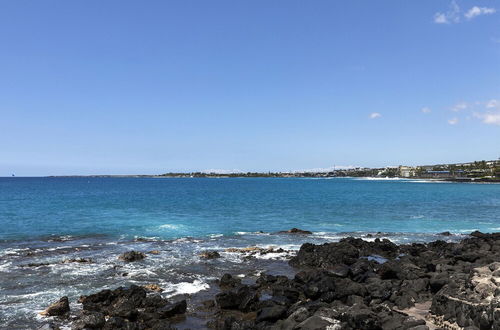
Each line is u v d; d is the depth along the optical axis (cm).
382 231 4225
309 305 1564
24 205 6850
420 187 17762
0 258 2558
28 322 1495
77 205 6919
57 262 2431
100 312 1561
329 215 5559
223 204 7338
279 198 9281
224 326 1405
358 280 1994
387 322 1330
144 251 2856
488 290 1390
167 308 1562
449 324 1369
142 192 12069
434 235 3853
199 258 2625
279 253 2816
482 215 5781
